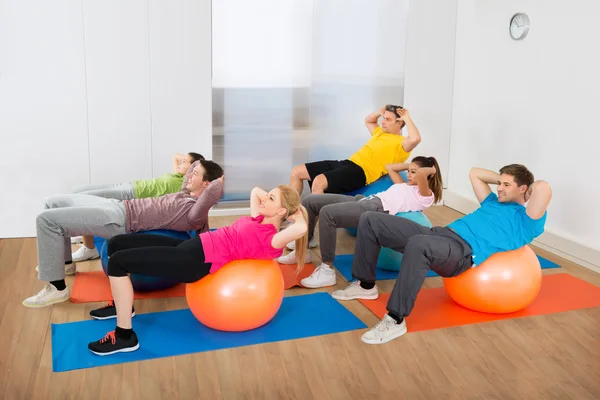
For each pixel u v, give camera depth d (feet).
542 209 10.18
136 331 9.93
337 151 17.60
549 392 8.43
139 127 15.51
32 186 14.99
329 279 12.12
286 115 16.90
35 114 14.65
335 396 8.25
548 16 14.29
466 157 17.72
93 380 8.46
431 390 8.44
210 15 15.55
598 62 12.92
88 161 15.26
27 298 11.20
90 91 14.96
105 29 14.78
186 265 9.22
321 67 16.88
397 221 10.75
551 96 14.33
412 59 17.54
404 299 9.76
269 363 9.04
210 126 16.06
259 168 17.04
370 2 16.89
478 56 16.87
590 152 13.29
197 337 9.76
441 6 17.47
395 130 14.98
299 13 16.40
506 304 10.50
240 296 9.43
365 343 9.71
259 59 16.35
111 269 9.01
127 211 11.18
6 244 14.58
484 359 9.30
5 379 8.45
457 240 10.16
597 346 9.76
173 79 15.53
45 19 14.29
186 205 11.43
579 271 13.20
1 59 14.16
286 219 9.75
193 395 8.18
